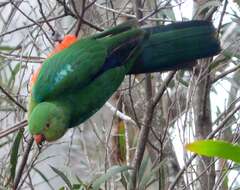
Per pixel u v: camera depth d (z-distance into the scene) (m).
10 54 9.78
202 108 9.09
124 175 8.66
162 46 7.43
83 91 7.42
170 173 9.18
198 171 8.93
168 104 9.33
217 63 9.36
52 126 7.27
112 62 7.52
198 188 8.86
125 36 7.54
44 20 8.80
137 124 8.80
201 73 8.74
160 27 7.52
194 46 7.37
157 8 8.96
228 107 9.30
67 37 7.76
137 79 10.09
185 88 9.50
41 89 7.37
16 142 8.33
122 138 9.86
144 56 7.48
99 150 10.12
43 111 7.29
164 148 9.17
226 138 9.14
